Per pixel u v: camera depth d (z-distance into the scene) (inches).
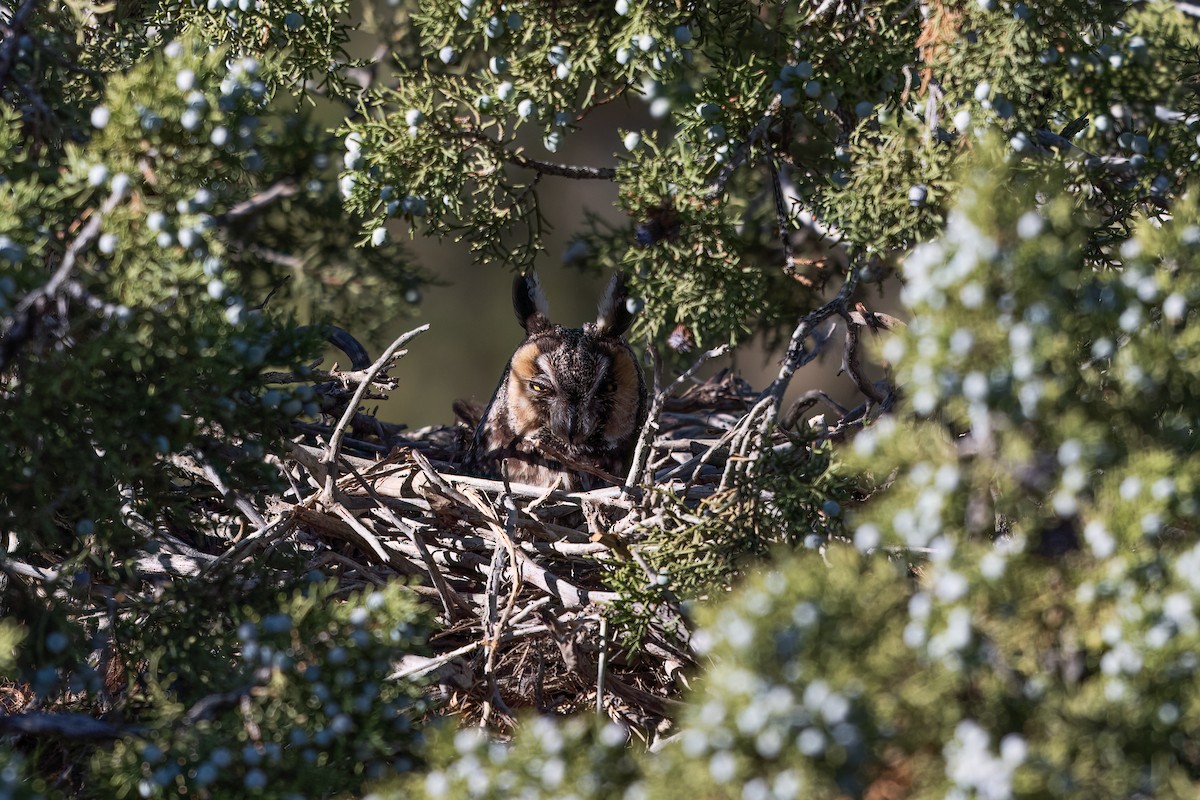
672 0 315.3
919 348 191.6
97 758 221.8
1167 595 186.5
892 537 196.1
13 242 233.1
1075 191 296.2
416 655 299.0
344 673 223.6
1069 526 204.4
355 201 335.0
